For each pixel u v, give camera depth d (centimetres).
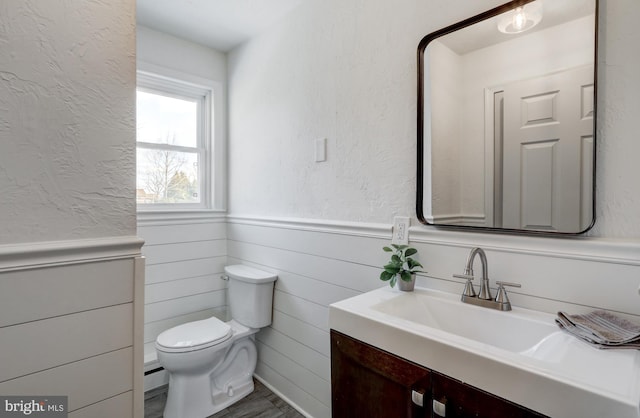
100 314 99
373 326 100
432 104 132
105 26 100
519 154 110
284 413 194
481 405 75
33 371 88
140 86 232
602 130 95
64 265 93
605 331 82
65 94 93
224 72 264
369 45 156
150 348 221
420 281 136
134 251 106
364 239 159
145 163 235
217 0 195
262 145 227
